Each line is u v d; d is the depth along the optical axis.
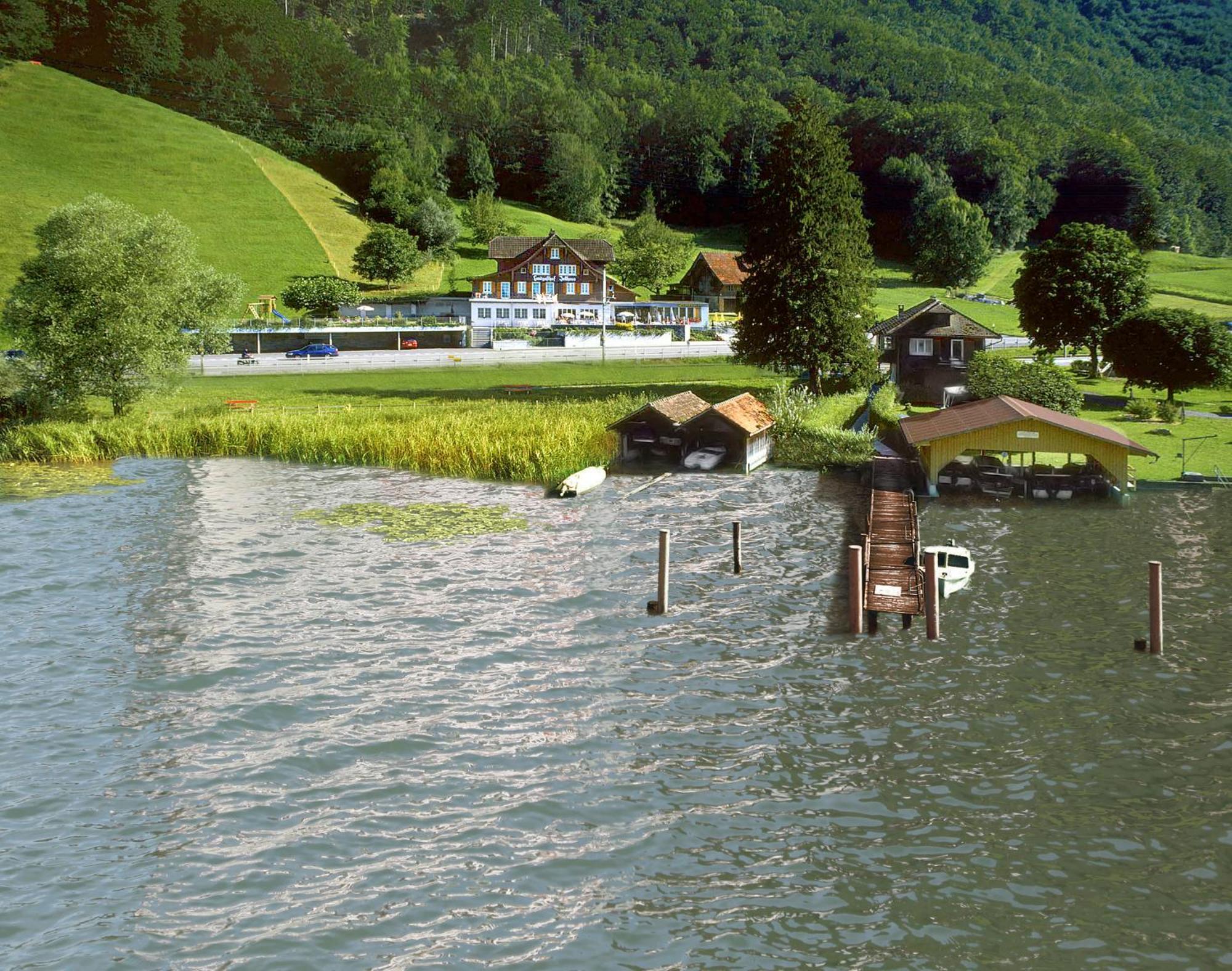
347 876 22.06
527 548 46.47
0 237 149.75
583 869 22.33
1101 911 20.77
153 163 190.88
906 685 31.45
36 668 32.47
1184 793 25.14
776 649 34.31
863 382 83.12
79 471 63.97
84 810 24.44
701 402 69.81
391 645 34.56
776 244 79.81
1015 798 24.97
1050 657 33.50
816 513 53.91
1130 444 54.97
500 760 26.89
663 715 29.48
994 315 160.00
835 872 22.12
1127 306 94.94
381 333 130.25
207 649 34.09
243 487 59.56
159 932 20.27
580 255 155.38
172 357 77.31
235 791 25.28
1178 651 33.97
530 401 85.88
